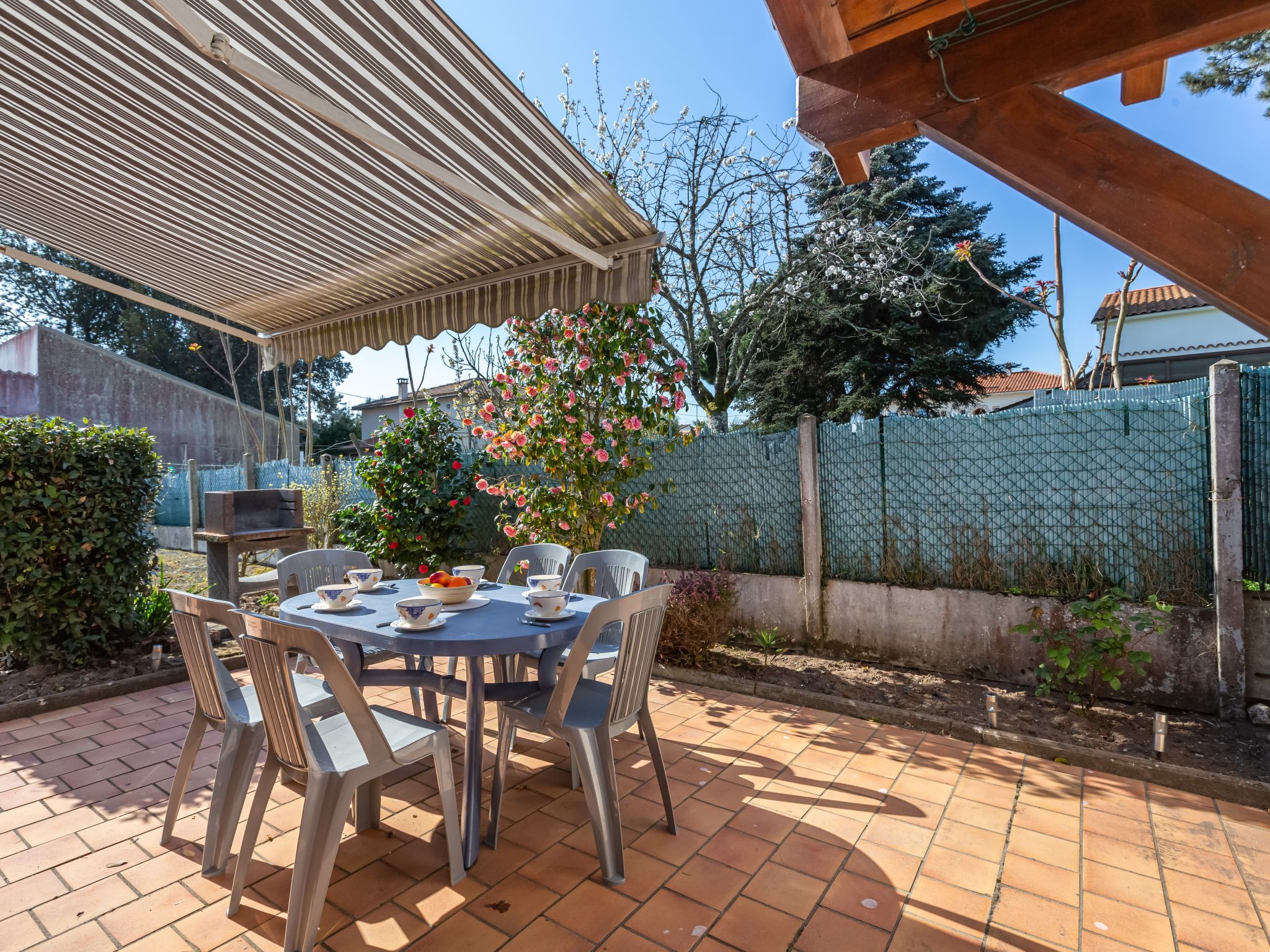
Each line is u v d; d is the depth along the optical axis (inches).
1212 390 152.0
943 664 188.5
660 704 176.4
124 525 206.8
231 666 209.8
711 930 89.5
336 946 86.3
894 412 647.1
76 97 101.7
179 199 133.1
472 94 93.8
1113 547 168.4
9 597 186.1
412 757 94.4
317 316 195.2
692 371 344.2
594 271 142.4
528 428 214.7
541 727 104.3
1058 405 186.2
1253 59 282.7
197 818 120.5
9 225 153.6
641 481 247.6
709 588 207.6
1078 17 64.3
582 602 133.1
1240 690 149.7
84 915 93.3
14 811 122.6
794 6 73.4
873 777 134.1
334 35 83.4
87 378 797.2
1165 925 90.4
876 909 93.7
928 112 71.7
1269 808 120.5
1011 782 131.5
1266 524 151.5
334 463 385.1
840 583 205.2
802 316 613.3
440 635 104.0
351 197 127.6
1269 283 57.1
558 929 89.6
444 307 168.6
